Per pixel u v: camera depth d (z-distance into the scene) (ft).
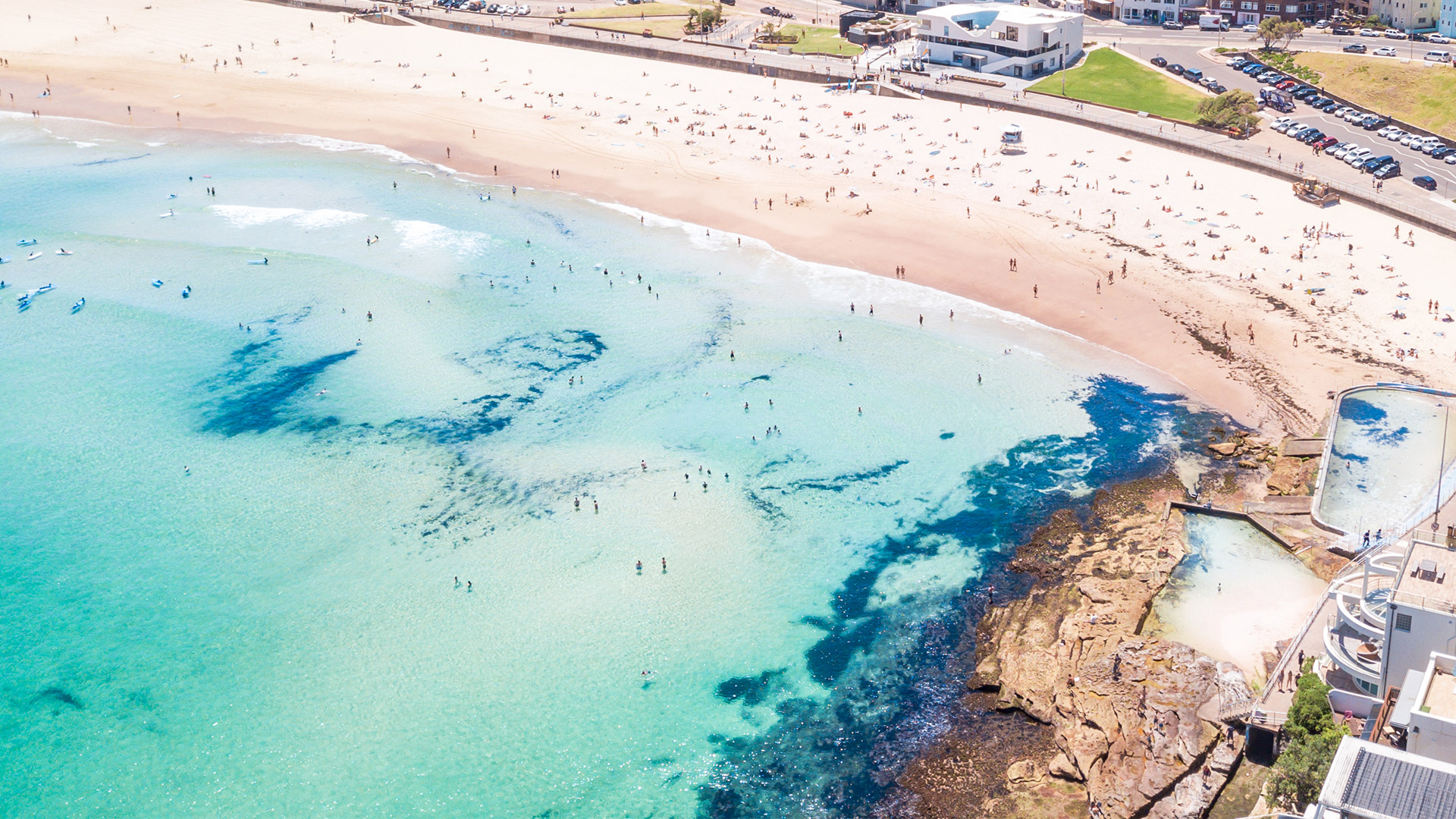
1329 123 539.70
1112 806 219.61
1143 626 266.77
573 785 239.91
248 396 378.32
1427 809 159.63
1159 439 340.18
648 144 574.56
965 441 344.69
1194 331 386.93
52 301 436.76
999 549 300.81
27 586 298.35
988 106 593.01
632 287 440.45
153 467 344.28
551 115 620.90
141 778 243.40
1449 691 189.16
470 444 350.02
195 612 288.51
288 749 249.34
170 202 528.63
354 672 269.03
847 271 444.96
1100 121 552.00
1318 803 166.81
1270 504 306.14
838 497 323.16
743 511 318.24
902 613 281.95
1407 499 299.99
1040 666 256.52
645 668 268.00
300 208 519.19
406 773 243.19
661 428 354.95
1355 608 237.66
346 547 309.42
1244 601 273.13
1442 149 485.97
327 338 410.11
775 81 651.66
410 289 442.09
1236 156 499.51
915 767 240.12
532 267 459.32
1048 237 453.58
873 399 365.61
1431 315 379.14
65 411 371.35
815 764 242.58
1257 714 225.35
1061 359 382.01
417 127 613.93
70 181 554.46
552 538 310.04
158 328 417.90
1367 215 445.78
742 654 271.49
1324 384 353.10
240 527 318.24
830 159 541.34
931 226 471.21
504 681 265.34
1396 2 650.02
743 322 413.59
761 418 358.43
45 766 246.68
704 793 237.25
